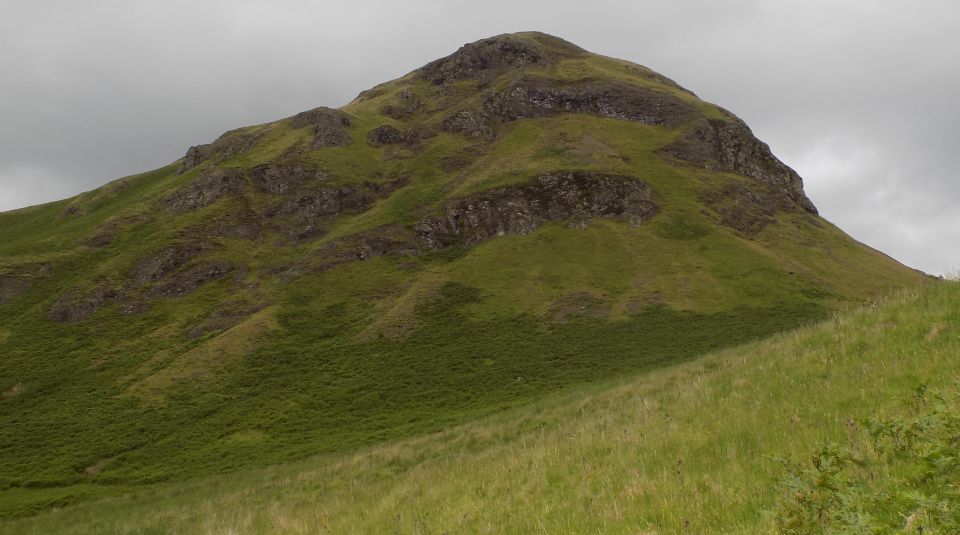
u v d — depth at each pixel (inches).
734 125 5157.5
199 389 2449.6
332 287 3523.6
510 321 2915.8
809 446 330.0
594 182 4163.4
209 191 4783.5
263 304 3383.4
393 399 2196.1
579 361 2362.2
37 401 2514.8
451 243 3934.5
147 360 2883.9
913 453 262.8
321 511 663.1
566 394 1769.2
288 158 5142.7
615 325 2743.6
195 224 4343.0
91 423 2226.9
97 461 1892.2
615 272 3363.7
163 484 1589.6
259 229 4397.1
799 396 461.4
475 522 398.9
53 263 4062.5
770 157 5059.1
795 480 242.1
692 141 4928.6
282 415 2117.4
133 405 2358.5
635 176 4229.8
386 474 1031.0
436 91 6535.4
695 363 1226.6
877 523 206.8
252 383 2465.6
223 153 5718.5
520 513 386.0
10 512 1430.9
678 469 367.9
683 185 4350.4
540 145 4933.6
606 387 1520.7
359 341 2837.1
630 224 3870.6
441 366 2475.4
